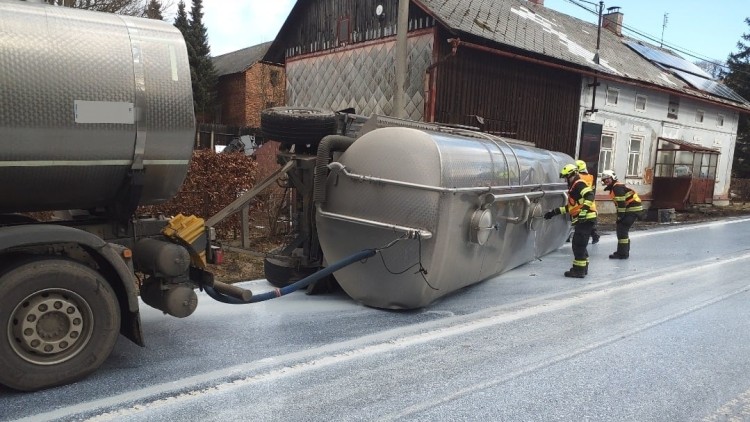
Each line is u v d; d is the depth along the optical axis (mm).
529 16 18438
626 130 19312
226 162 9367
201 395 3621
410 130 5602
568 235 10453
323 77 16438
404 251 5422
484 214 5863
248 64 30469
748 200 28578
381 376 4055
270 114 6414
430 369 4223
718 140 24531
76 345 3645
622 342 5012
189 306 4266
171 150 4031
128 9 13797
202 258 4516
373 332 5109
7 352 3350
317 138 6328
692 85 22719
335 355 4465
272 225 9430
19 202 3752
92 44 3641
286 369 4129
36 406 3354
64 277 3514
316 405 3539
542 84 15773
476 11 15352
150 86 3850
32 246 3494
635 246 11195
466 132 7477
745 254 10297
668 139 20578
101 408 3365
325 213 5859
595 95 17516
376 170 5555
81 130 3582
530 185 7449
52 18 3557
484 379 4055
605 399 3771
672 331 5383
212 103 31453
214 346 4578
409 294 5598
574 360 4512
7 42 3318
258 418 3330
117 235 4266
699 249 10883
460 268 6000
